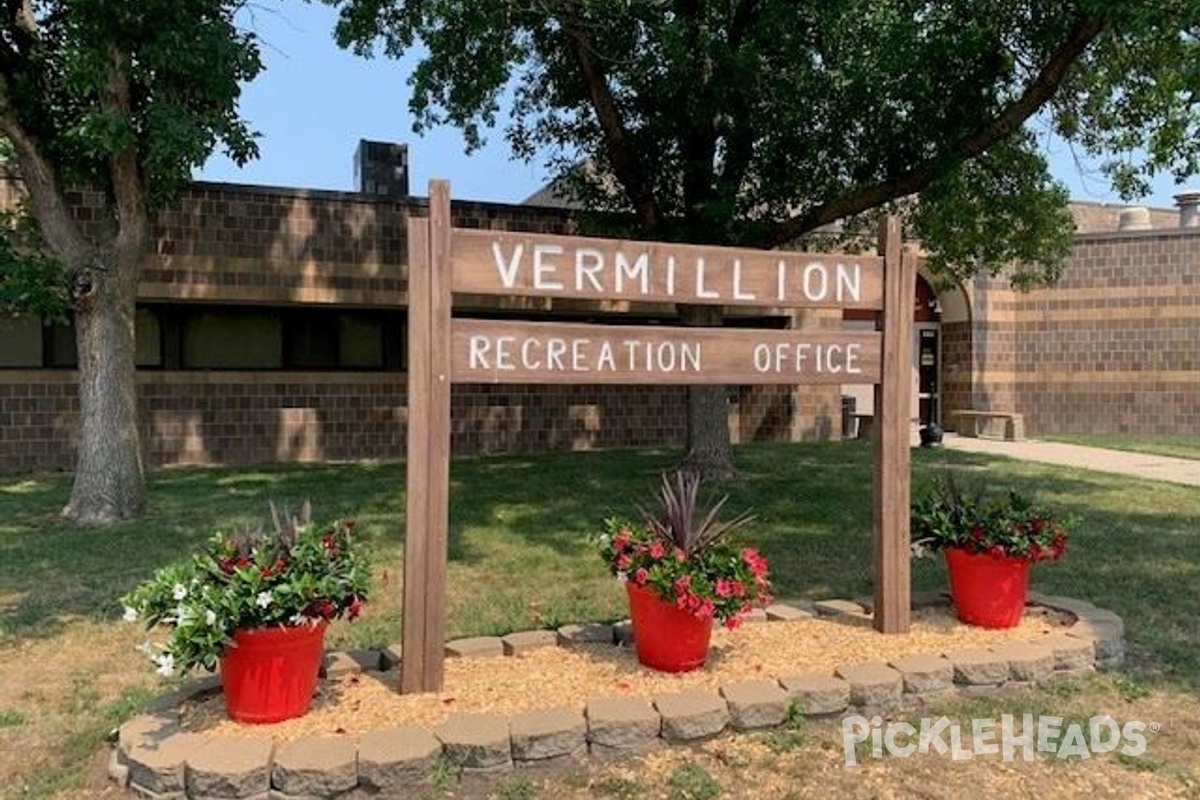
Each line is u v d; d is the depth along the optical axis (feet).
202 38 25.39
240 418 45.47
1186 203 60.64
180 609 11.89
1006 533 16.46
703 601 13.85
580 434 52.39
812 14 29.66
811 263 15.94
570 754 12.18
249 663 12.19
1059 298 60.75
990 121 29.91
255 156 27.25
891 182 31.73
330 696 13.43
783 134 31.76
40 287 28.58
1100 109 32.50
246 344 45.98
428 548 13.53
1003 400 61.82
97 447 29.17
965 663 14.70
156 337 44.21
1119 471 41.34
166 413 44.04
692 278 15.07
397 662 14.87
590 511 31.14
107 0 23.88
